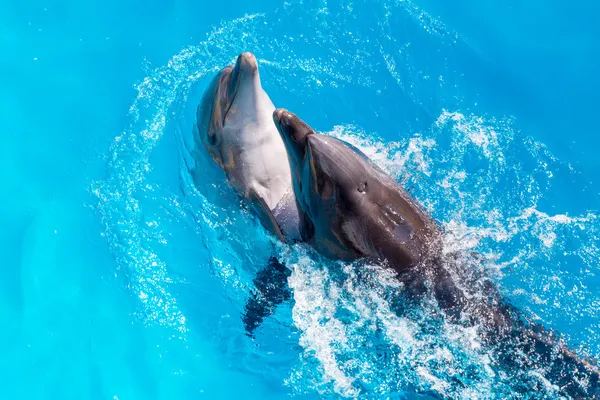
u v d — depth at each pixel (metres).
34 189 6.09
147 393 5.10
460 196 6.07
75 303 5.50
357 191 4.55
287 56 6.98
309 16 7.25
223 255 5.71
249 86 5.11
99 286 5.57
